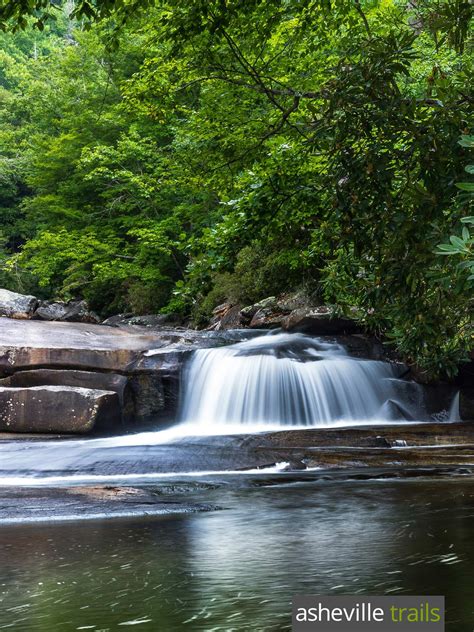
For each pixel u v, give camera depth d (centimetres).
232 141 869
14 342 1619
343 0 782
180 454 1022
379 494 705
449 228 489
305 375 1576
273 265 2184
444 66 1416
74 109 3303
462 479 825
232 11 690
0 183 4575
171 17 714
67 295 3538
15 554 435
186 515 596
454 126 528
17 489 757
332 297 677
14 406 1421
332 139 570
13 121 4838
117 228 3300
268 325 2075
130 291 3262
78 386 1548
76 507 634
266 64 817
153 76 880
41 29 652
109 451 1058
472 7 555
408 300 561
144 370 1612
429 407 1583
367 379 1599
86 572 380
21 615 295
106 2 667
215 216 2566
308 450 1055
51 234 3108
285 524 537
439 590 324
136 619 286
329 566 380
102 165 3050
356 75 550
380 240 546
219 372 1625
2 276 3925
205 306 2617
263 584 343
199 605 306
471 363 1513
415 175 557
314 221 696
